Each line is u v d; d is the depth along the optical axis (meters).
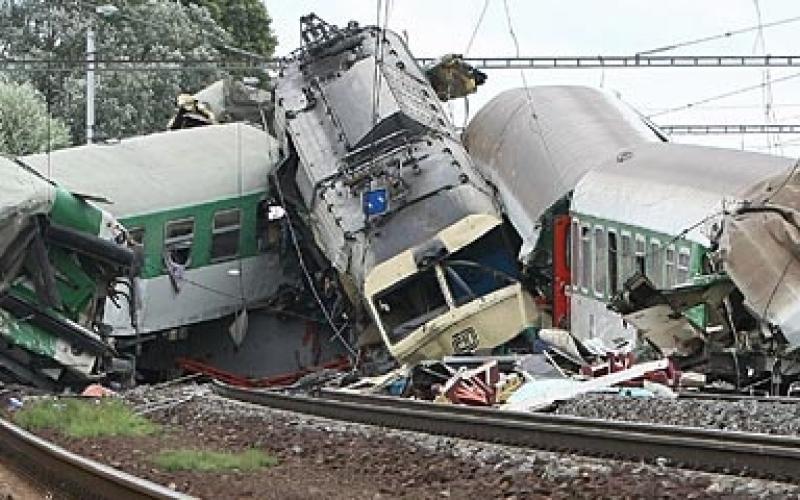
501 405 46.28
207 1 169.00
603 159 71.50
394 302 67.94
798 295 47.72
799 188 51.12
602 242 65.62
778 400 40.06
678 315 52.88
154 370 80.75
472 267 68.38
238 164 80.88
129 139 80.69
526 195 73.81
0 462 31.45
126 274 58.00
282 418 41.03
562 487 23.38
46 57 137.88
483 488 24.02
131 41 138.62
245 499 22.78
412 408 43.03
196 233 78.50
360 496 23.25
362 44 80.75
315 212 73.56
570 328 69.06
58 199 54.28
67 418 39.59
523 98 83.62
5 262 52.66
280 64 84.81
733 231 50.38
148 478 25.61
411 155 71.50
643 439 27.20
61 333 54.94
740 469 24.36
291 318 81.94
